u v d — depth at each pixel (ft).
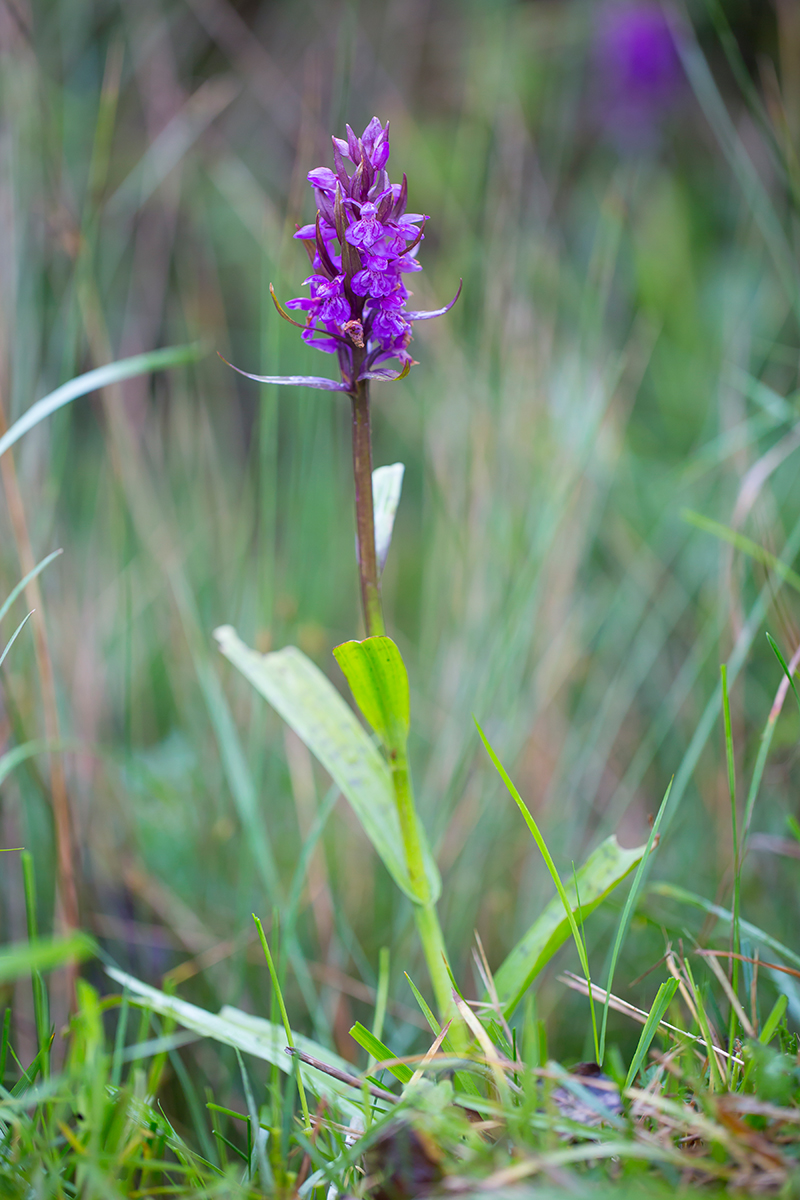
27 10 2.96
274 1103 2.04
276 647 2.91
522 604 2.76
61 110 3.67
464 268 3.64
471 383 3.18
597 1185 1.90
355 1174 2.01
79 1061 2.03
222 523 3.26
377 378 2.13
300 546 3.05
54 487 2.78
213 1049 2.47
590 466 3.05
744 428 2.87
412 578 3.82
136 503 3.04
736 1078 2.04
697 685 2.92
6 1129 2.11
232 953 2.55
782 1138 1.93
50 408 2.43
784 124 2.86
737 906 2.14
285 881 2.77
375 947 2.70
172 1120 2.40
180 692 2.95
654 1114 1.98
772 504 2.91
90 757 2.76
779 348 3.36
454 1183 1.91
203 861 2.75
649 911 2.41
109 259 3.78
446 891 2.68
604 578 3.38
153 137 3.67
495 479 3.01
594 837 2.82
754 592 2.95
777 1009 2.01
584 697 3.03
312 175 2.11
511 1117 1.94
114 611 3.04
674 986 2.04
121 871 2.73
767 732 2.28
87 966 2.59
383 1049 2.07
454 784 2.65
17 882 2.62
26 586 2.51
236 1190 1.95
